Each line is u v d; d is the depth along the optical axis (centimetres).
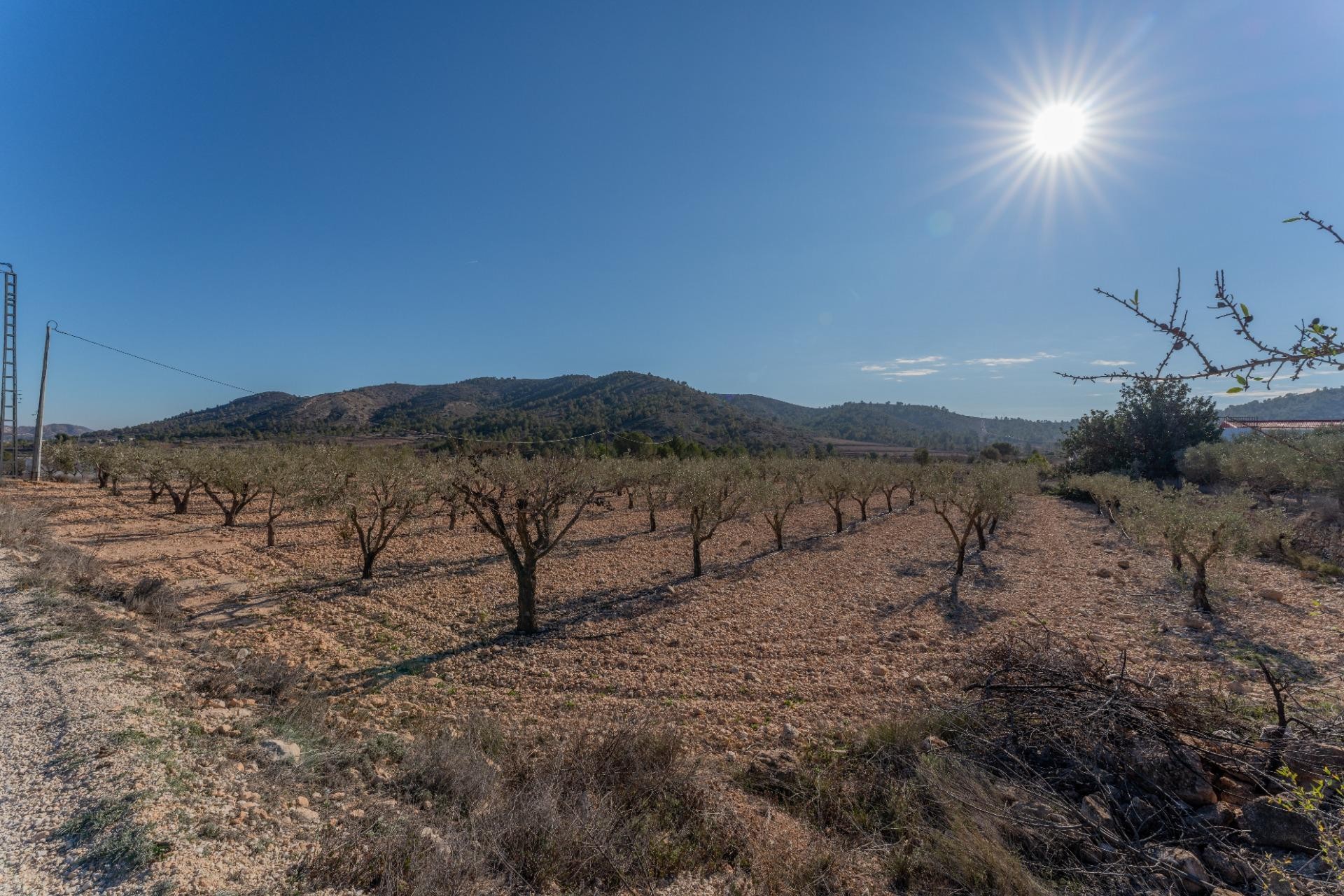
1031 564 1650
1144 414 3547
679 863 431
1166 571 1472
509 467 1221
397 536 2052
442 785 522
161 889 332
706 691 814
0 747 485
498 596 1330
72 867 350
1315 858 383
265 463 2186
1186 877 395
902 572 1569
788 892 407
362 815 448
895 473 2906
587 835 430
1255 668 805
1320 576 1330
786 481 2397
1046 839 437
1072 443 3938
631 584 1459
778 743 659
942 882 419
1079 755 520
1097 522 2516
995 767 538
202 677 712
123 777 440
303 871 368
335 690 810
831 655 938
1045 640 693
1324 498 1852
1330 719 528
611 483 2353
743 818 504
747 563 1714
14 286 2980
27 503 2230
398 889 360
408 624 1129
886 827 490
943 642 979
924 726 614
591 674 888
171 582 1319
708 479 1603
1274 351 194
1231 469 2384
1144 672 771
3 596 907
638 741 573
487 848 411
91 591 1068
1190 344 213
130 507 2402
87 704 562
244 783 464
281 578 1446
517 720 729
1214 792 470
